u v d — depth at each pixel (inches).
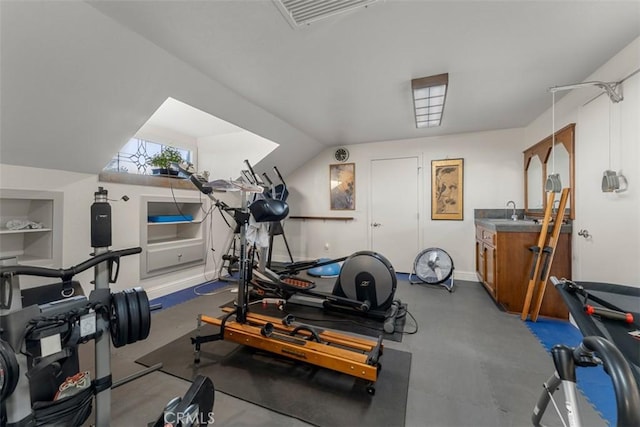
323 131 166.4
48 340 40.5
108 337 49.4
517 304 114.3
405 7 62.4
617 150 80.9
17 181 90.0
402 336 94.3
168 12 64.3
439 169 175.2
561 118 115.3
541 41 75.1
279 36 73.5
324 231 207.8
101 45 70.6
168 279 144.0
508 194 159.8
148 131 146.0
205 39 74.9
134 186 126.3
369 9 63.1
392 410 59.6
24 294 70.6
